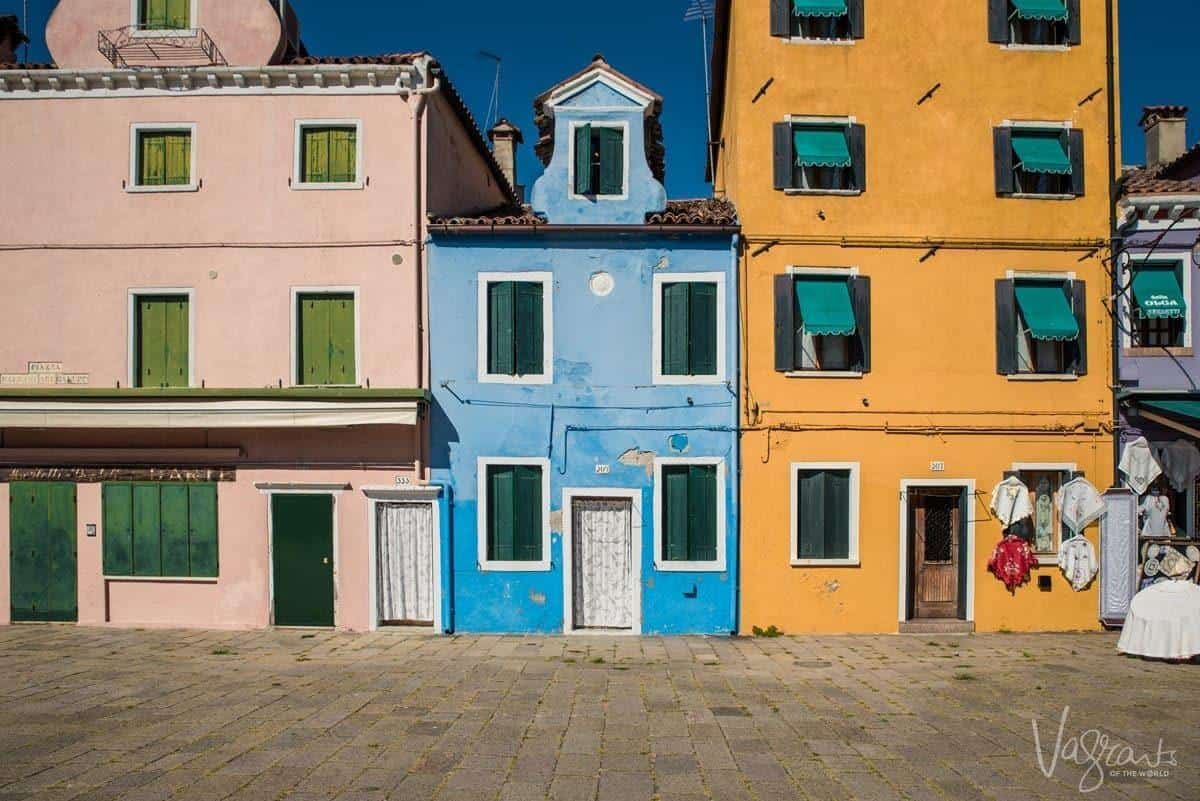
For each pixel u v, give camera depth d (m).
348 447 15.61
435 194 16.30
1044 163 15.70
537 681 11.94
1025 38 16.36
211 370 15.66
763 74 15.99
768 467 15.55
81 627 15.66
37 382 15.75
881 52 16.03
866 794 7.79
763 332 15.68
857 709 10.49
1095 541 15.62
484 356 15.65
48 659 13.17
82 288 15.79
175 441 15.70
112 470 15.71
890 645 14.50
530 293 15.76
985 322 15.78
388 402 15.03
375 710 10.42
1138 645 13.25
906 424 15.63
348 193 15.69
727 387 15.57
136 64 16.05
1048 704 10.65
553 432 15.62
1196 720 9.93
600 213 15.93
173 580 15.72
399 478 15.54
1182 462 15.65
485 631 15.48
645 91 15.99
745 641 14.85
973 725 9.79
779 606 15.47
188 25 16.05
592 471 15.59
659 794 7.79
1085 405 15.77
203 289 15.72
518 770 8.38
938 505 15.90
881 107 15.99
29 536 15.84
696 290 15.73
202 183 15.78
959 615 15.85
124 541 15.75
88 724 9.79
